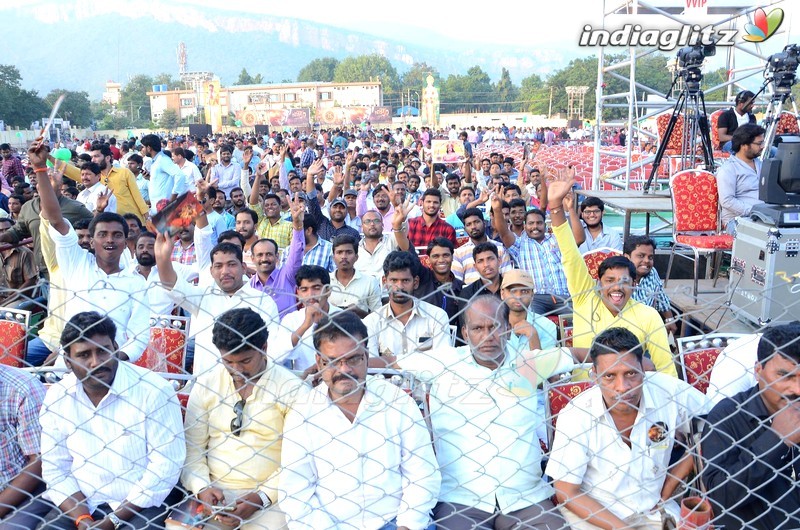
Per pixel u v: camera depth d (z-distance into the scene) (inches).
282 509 107.7
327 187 484.7
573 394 131.5
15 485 112.8
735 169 249.0
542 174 319.9
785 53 271.0
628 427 112.0
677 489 117.2
